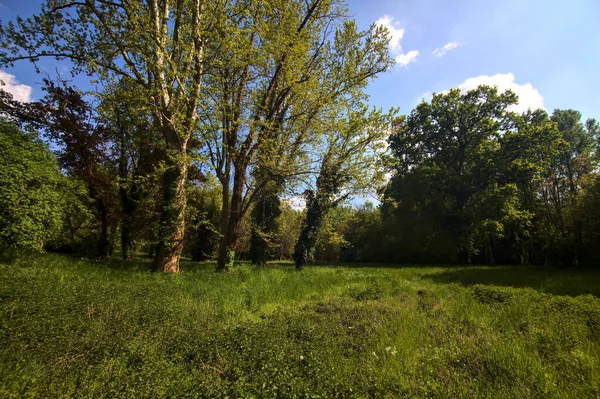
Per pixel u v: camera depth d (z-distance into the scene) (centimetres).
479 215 2852
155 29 1141
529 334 537
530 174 2894
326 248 4997
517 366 401
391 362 412
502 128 3247
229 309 687
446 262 3303
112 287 762
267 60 1452
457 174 3238
